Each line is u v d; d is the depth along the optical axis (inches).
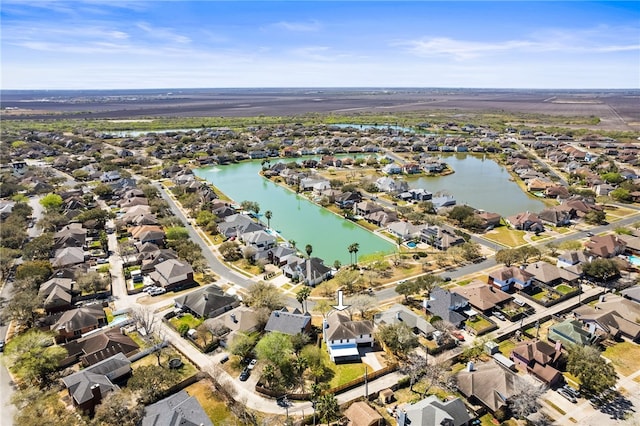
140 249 5024.6
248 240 5315.0
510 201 7583.7
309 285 4281.5
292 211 7052.2
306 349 3038.9
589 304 3900.1
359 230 6122.1
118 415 2395.4
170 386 2773.1
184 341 3351.4
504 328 3486.7
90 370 2795.3
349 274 4151.1
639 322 3425.2
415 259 4923.7
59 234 5393.7
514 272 4244.6
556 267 4389.8
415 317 3503.9
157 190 7736.2
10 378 2938.0
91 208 6939.0
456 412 2437.3
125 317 3686.0
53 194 7027.6
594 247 4896.7
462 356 3137.3
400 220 6122.1
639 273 4485.7
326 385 2827.3
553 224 6077.8
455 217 6205.7
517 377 2751.0
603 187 7598.4
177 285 4279.0
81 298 4033.0
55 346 3166.8
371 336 3280.0
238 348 3026.6
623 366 3009.4
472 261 4852.4
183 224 6156.5
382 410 2603.3
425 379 2878.9
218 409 2628.0
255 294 3863.2
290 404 2669.8
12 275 4562.0
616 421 2495.1
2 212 6279.5
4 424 2532.0
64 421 2404.0
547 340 3344.0
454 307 3656.5
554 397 2699.3
